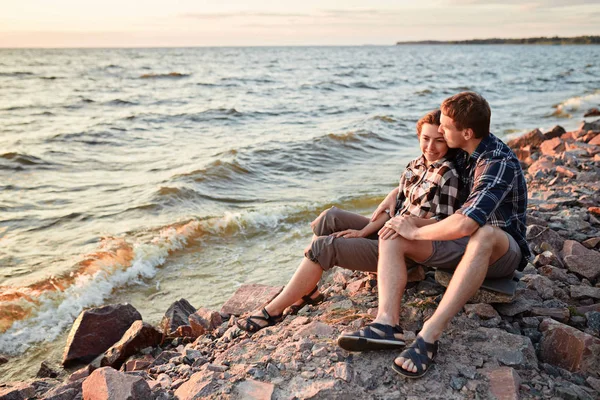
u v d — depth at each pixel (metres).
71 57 113.69
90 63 80.69
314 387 2.76
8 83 40.88
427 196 3.28
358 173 11.78
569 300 3.87
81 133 17.84
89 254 6.95
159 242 7.27
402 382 2.79
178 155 14.15
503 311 3.52
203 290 6.01
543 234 4.95
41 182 11.33
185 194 9.88
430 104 27.94
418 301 3.60
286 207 8.72
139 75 53.06
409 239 3.07
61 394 3.28
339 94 34.16
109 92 34.88
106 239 7.58
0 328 5.22
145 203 9.39
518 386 2.71
